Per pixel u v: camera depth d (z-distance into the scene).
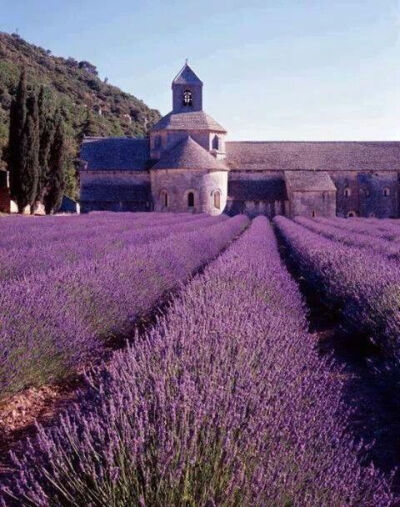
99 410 3.18
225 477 2.47
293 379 4.07
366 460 4.12
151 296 8.74
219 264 9.41
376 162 60.50
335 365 6.71
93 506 2.43
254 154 60.62
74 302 6.32
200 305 5.76
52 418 4.70
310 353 5.35
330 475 2.76
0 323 5.02
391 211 59.94
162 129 55.62
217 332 4.56
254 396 3.28
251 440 2.76
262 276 8.34
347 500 2.75
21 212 43.69
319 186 55.06
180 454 2.53
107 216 36.69
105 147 57.09
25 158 43.03
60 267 8.72
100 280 7.37
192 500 2.34
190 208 52.09
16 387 4.91
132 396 3.11
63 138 47.44
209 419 2.85
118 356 3.88
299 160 60.19
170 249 11.97
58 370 5.50
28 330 5.20
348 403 5.34
